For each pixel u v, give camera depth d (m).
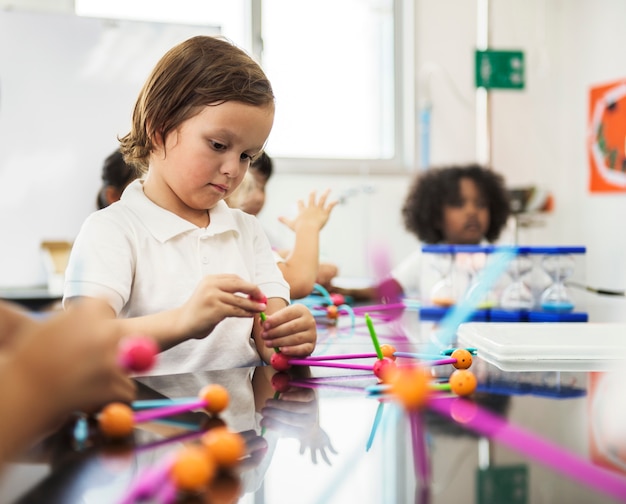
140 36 2.35
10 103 2.24
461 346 0.83
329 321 1.14
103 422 0.42
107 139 2.32
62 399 0.34
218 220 0.98
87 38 2.30
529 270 1.19
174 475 0.33
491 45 2.95
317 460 0.39
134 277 0.90
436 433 0.44
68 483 0.34
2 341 0.44
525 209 2.75
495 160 3.00
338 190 2.81
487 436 0.43
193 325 0.72
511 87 2.93
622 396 0.55
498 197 2.10
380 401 0.54
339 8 2.83
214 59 0.87
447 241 2.06
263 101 0.86
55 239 2.28
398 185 2.85
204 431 0.45
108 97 2.32
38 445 0.41
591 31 2.87
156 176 0.95
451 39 2.91
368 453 0.40
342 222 2.80
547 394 0.55
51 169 2.27
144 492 0.33
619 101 2.72
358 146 2.90
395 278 1.76
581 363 0.70
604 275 2.81
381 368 0.63
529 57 3.01
